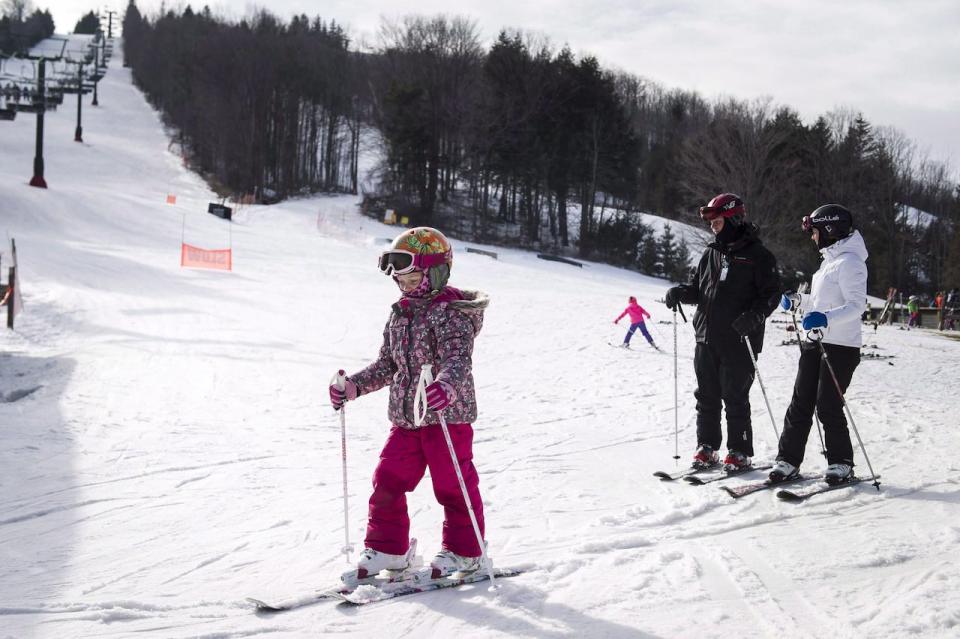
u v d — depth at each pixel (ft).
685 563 11.73
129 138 240.32
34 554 12.35
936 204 231.50
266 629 9.50
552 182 199.62
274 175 222.48
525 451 20.36
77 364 33.45
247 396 27.89
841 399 15.90
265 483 16.87
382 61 221.25
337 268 92.48
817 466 17.83
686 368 37.86
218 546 12.77
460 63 199.72
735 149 147.64
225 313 53.57
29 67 276.00
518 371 36.37
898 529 13.29
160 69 297.33
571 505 15.17
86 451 19.47
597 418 25.39
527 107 198.39
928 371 40.96
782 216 144.15
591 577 11.19
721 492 15.67
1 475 17.07
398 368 10.89
